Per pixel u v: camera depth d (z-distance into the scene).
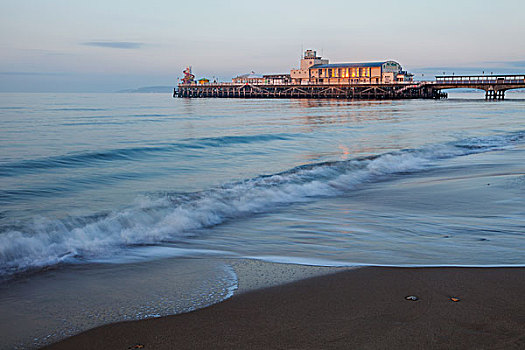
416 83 111.00
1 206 9.94
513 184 11.45
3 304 4.73
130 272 5.75
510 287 4.91
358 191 11.80
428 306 4.43
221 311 4.44
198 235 7.68
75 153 17.81
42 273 5.73
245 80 149.12
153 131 30.05
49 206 9.98
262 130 30.80
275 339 3.85
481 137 25.81
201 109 67.88
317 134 27.72
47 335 4.03
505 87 101.19
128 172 14.70
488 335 3.82
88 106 79.19
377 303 4.53
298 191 11.51
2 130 29.75
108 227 7.89
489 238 7.06
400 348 3.63
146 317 4.35
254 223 8.50
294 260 6.12
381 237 7.29
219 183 12.75
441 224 8.04
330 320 4.18
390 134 28.02
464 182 12.15
